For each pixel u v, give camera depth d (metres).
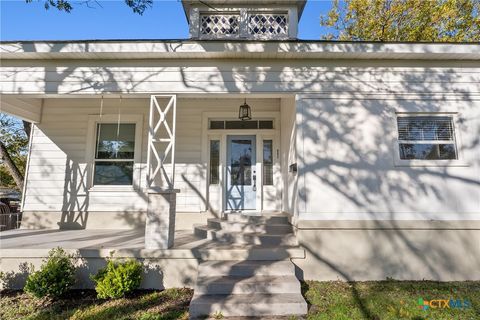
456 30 12.88
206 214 6.89
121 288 4.01
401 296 4.08
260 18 7.55
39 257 4.57
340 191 4.96
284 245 4.97
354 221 4.87
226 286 3.87
